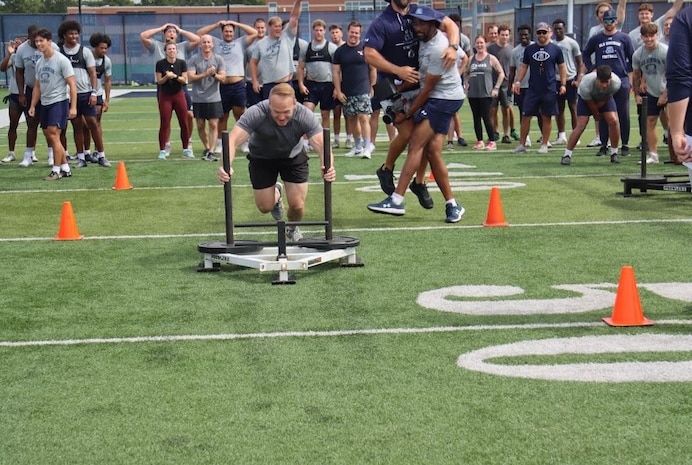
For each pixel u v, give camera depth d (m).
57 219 9.91
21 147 18.88
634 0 41.59
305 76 16.50
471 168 13.87
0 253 8.16
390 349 5.30
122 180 12.14
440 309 6.11
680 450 3.89
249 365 5.06
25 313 6.20
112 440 4.11
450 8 56.88
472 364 5.00
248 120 7.34
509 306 6.16
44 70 12.85
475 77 16.62
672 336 5.46
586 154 15.41
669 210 9.73
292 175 7.86
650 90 13.62
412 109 8.91
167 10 64.12
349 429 4.16
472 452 3.90
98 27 48.88
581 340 5.41
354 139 15.80
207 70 15.07
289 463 3.83
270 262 6.89
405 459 3.84
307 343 5.43
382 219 9.57
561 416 4.27
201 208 10.53
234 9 63.12
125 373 4.98
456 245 8.14
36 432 4.22
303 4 71.00
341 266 7.39
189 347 5.40
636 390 4.58
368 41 8.83
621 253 7.72
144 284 6.93
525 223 9.16
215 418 4.33
